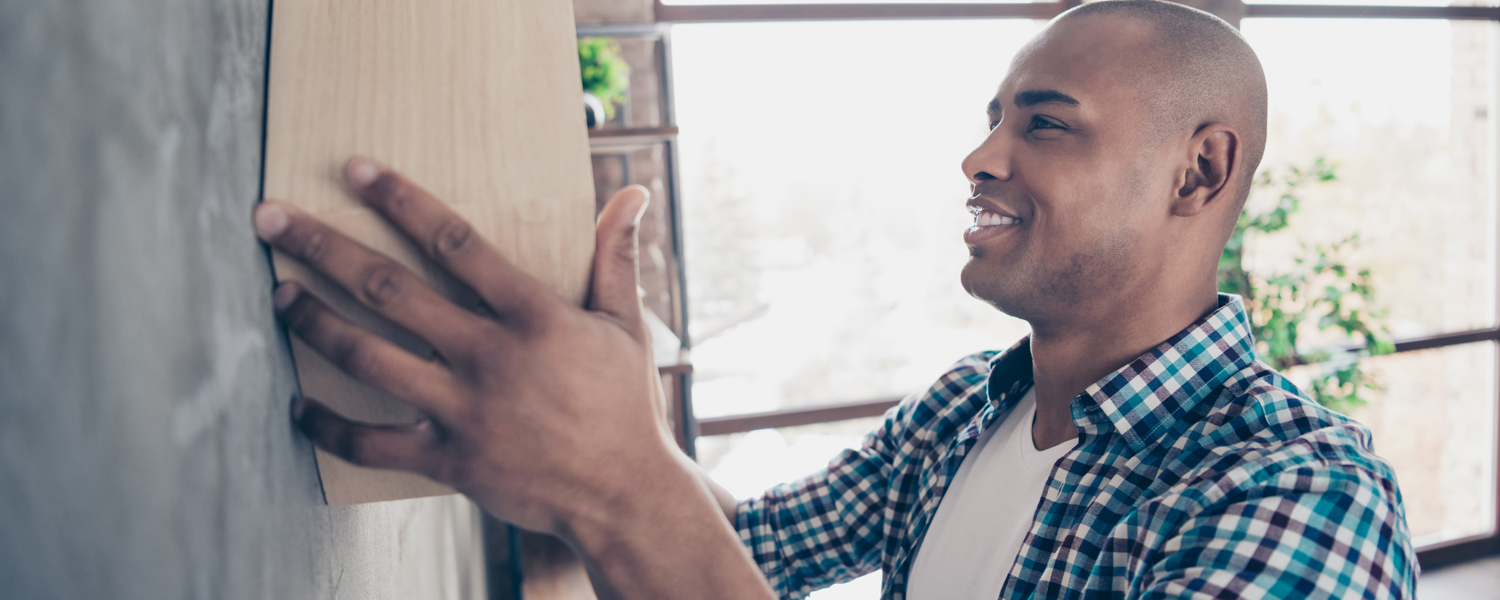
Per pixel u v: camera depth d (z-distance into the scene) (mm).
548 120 378
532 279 349
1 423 155
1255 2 2947
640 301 404
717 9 2584
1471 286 3402
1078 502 669
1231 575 488
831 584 988
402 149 361
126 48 214
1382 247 3312
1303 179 2693
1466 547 3256
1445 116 3297
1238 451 582
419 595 836
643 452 386
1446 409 3402
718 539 413
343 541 480
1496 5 3236
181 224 247
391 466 365
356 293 331
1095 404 687
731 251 3912
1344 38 3105
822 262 3973
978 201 729
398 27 370
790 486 968
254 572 302
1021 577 676
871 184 3861
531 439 359
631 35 2018
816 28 2736
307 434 364
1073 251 685
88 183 191
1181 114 664
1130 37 671
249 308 313
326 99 357
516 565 1920
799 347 4059
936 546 805
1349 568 489
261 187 348
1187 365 678
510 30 378
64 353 177
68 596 175
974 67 2992
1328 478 513
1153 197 677
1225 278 2699
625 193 381
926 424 926
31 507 163
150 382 218
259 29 357
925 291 4047
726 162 3793
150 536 213
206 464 258
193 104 265
